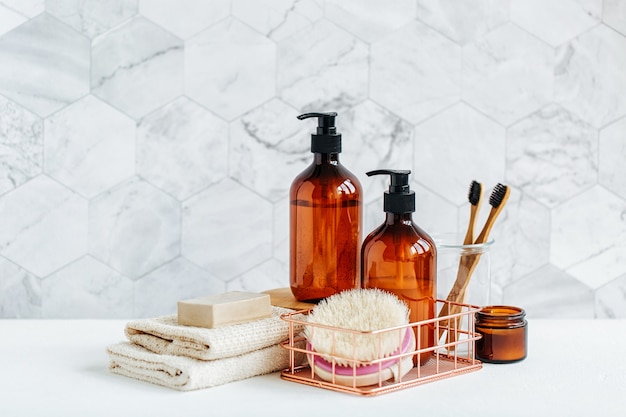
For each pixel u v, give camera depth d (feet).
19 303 6.81
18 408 4.52
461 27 6.79
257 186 6.83
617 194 6.97
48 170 6.72
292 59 6.75
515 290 7.03
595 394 4.79
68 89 6.67
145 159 6.76
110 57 6.67
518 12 6.81
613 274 7.02
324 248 5.50
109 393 4.75
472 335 5.25
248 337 4.89
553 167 6.93
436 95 6.82
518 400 4.68
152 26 6.67
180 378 4.75
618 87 6.89
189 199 6.81
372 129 6.82
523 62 6.84
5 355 5.52
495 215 5.56
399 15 6.75
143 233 6.82
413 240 5.12
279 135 6.79
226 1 6.69
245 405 4.57
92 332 6.18
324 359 4.85
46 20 6.61
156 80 6.71
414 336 4.99
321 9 6.72
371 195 6.86
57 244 6.79
